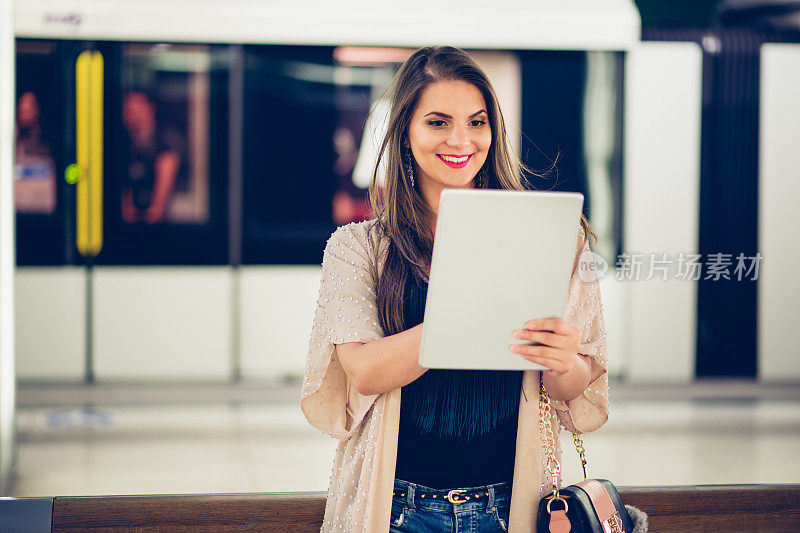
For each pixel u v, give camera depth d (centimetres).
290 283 755
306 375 224
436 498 213
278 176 753
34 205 727
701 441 636
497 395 216
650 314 772
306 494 318
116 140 736
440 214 188
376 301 221
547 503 219
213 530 315
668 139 772
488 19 753
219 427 666
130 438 631
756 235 785
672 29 771
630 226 770
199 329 745
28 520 310
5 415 497
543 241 192
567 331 197
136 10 730
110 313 736
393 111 225
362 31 746
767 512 337
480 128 222
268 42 742
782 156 783
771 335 787
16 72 722
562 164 763
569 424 238
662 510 332
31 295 727
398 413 215
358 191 758
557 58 759
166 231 743
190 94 741
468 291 193
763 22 793
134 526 313
